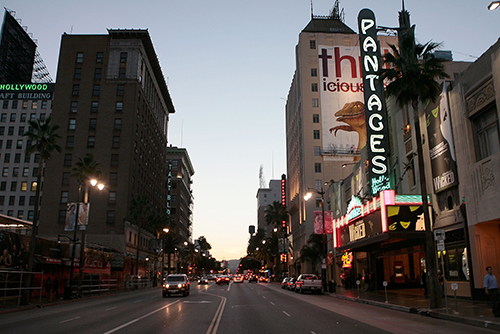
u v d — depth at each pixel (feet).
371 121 123.34
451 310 58.59
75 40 241.55
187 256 429.38
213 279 373.81
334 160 244.63
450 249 83.15
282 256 283.79
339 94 252.83
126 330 42.22
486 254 72.08
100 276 128.88
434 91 75.72
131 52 239.91
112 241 209.26
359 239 117.50
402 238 90.94
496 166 67.92
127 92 233.96
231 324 47.73
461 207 77.00
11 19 329.93
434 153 89.30
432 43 75.97
